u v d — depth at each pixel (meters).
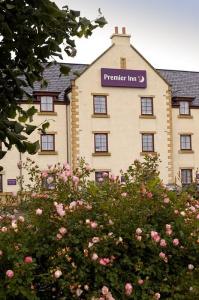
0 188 35.78
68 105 39.03
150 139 40.41
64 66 4.63
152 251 5.14
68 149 38.56
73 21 4.39
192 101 43.09
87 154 38.50
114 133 39.38
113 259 4.95
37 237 5.01
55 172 5.92
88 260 4.82
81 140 38.41
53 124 38.34
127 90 40.06
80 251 4.90
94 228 5.02
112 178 6.04
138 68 40.34
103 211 5.33
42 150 37.69
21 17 3.85
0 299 4.40
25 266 4.50
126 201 5.41
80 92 38.69
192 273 5.22
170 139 40.84
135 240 5.05
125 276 4.99
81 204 5.34
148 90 40.59
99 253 4.89
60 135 38.50
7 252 4.63
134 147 39.81
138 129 40.06
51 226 5.07
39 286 4.84
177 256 5.34
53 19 3.93
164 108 40.94
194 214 5.68
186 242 5.41
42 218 5.10
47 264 4.91
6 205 6.40
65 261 4.81
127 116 39.88
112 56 39.78
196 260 5.40
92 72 39.16
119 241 4.99
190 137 42.22
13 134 3.66
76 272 4.80
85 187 5.85
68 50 4.54
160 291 5.04
